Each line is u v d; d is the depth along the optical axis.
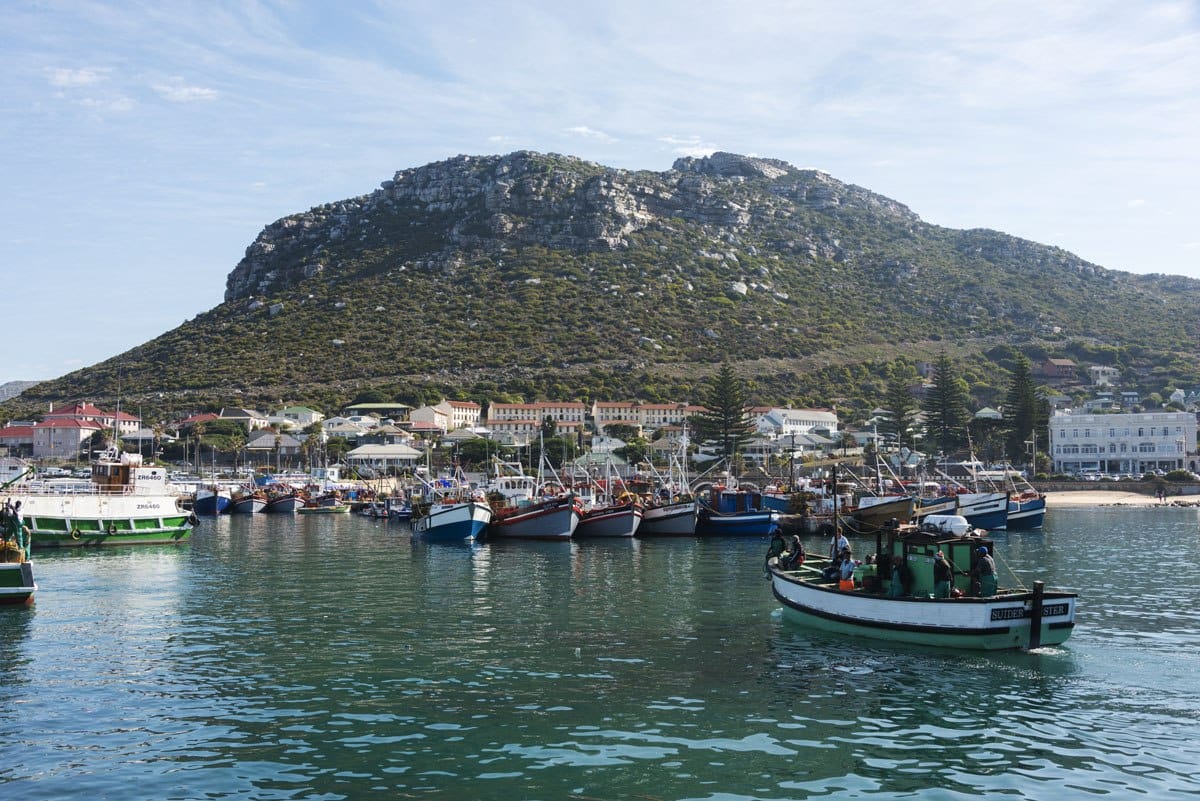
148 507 74.44
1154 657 29.61
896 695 25.27
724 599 42.22
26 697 25.25
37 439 193.25
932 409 174.88
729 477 116.69
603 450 178.25
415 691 25.77
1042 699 24.91
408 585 48.00
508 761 20.17
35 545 67.25
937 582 30.95
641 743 21.34
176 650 31.28
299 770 19.64
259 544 74.25
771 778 19.22
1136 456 179.88
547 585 47.62
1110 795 18.39
